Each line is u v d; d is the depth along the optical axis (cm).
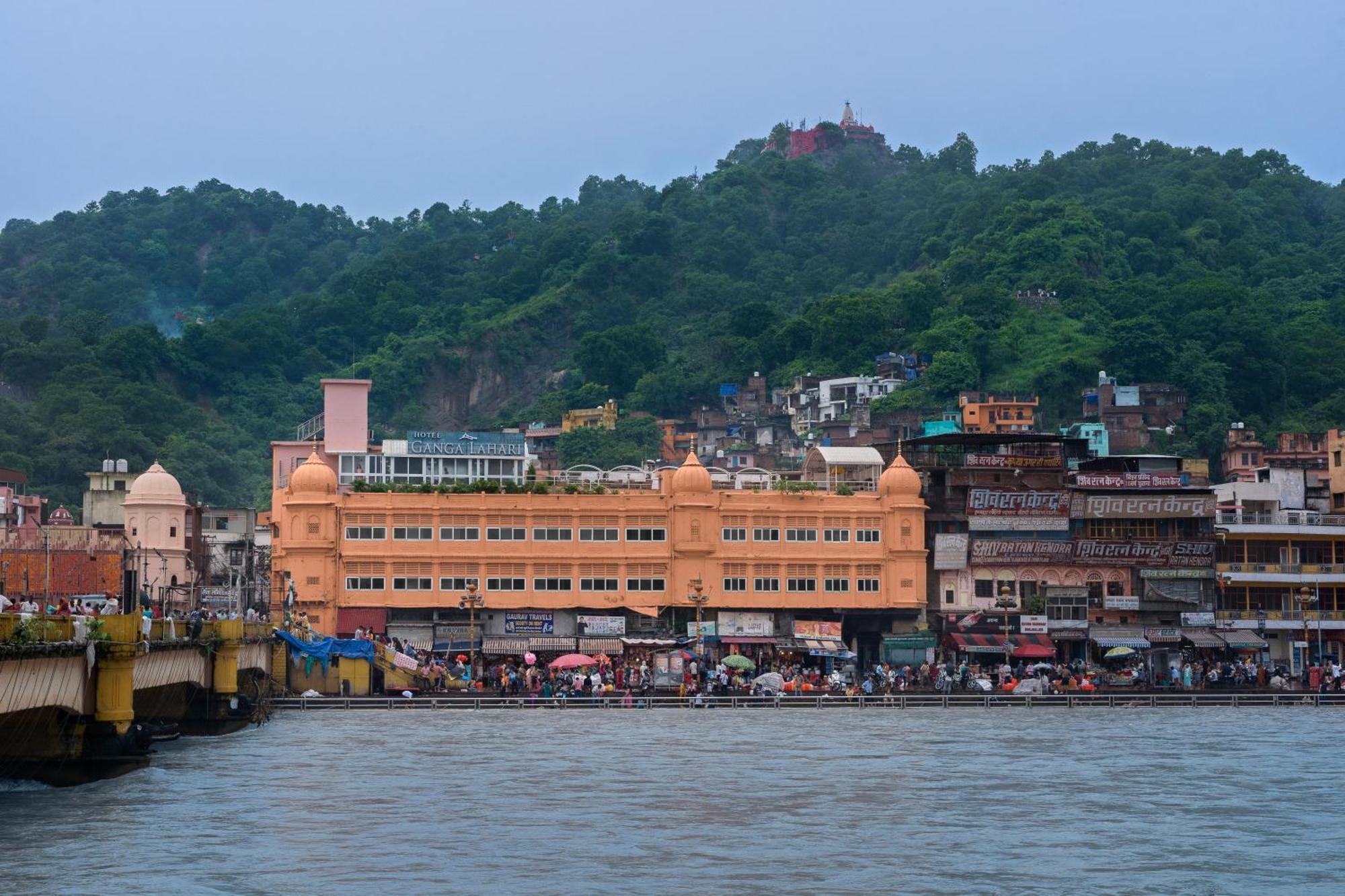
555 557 11919
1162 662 12525
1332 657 12712
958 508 12681
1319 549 12912
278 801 5781
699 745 7806
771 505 12194
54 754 5934
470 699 10169
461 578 11806
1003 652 12244
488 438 14075
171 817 5375
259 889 4309
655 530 12038
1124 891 4491
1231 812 5803
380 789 6125
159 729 7800
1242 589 12794
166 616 7962
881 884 4512
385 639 11362
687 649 11612
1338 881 4644
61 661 5416
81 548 10519
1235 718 9719
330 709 9975
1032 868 4762
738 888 4431
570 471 13250
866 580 12312
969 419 19475
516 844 5012
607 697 10306
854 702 10519
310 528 11650
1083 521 12762
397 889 4347
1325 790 6356
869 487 13038
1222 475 19688
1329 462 14312
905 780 6544
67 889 4262
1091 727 8956
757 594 12100
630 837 5156
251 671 9156
